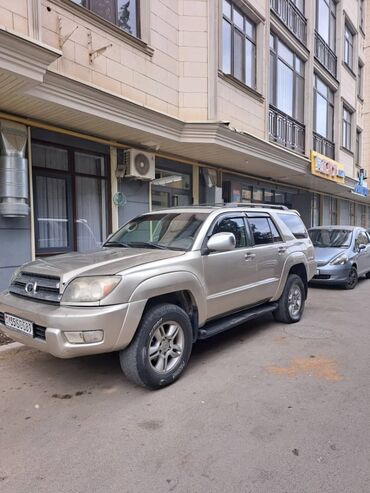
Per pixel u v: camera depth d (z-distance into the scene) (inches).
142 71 297.0
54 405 140.4
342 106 697.0
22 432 123.0
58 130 278.4
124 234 207.2
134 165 328.8
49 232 293.4
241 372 168.9
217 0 337.4
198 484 98.5
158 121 300.5
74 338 133.8
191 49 329.1
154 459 108.7
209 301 175.2
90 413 134.5
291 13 511.5
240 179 503.5
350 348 200.7
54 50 202.4
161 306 153.8
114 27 272.4
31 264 167.0
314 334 224.2
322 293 362.0
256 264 207.8
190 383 157.8
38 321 139.9
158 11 309.0
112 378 162.9
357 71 775.7
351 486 97.2
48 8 230.2
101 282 138.2
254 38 427.8
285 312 241.3
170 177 391.2
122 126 280.8
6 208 247.3
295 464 105.8
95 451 112.7
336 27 671.1
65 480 100.3
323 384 156.9
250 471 103.2
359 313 278.7
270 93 463.2
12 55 189.3
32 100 227.8
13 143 250.2
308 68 546.0
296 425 125.6
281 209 262.8
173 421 128.6
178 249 173.8
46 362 179.6
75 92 239.6
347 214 903.7
